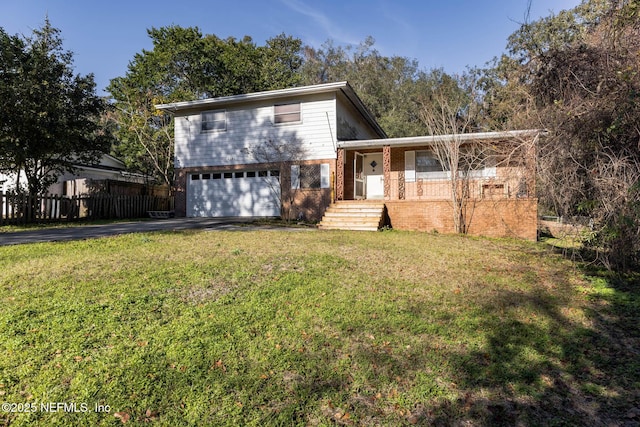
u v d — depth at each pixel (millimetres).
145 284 5062
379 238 10047
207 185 17125
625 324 4367
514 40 18031
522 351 3723
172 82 25172
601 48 6465
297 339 3801
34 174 15359
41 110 13703
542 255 8133
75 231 10648
